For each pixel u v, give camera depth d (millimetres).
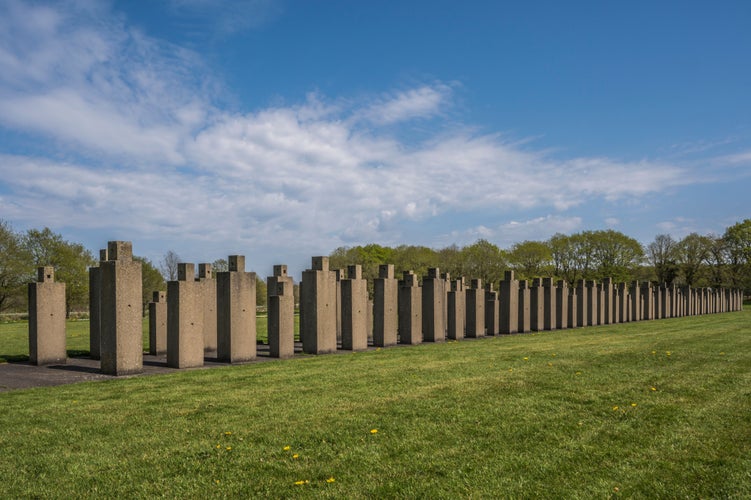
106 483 7086
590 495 6672
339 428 9438
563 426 9539
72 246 56531
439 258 66750
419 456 8023
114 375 16000
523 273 70875
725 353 19266
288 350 20453
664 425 9594
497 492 6762
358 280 23234
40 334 18672
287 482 7102
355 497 6645
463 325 29375
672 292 54406
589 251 76812
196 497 6664
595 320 40438
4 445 8633
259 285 61906
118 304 16031
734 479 7133
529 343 24250
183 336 17625
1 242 47594
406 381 13852
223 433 9180
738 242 86250
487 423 9727
